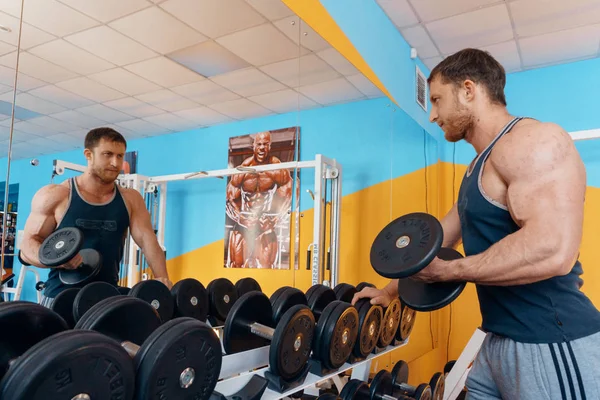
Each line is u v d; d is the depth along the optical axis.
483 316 1.05
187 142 1.55
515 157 0.87
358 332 1.60
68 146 1.13
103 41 1.23
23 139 1.02
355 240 2.60
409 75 3.05
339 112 2.38
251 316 1.32
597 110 3.20
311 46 1.90
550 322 0.89
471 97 1.04
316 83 2.15
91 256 1.18
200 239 1.58
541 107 3.39
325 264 2.31
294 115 2.07
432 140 3.55
